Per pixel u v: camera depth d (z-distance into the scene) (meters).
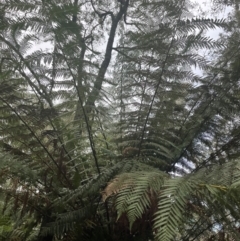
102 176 1.60
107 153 1.83
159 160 1.87
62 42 1.75
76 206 1.92
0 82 1.95
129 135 2.13
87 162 1.93
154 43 1.90
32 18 1.67
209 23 1.81
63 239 1.85
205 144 2.18
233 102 2.08
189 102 2.21
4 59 1.85
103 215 1.88
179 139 2.01
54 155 1.97
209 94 2.13
